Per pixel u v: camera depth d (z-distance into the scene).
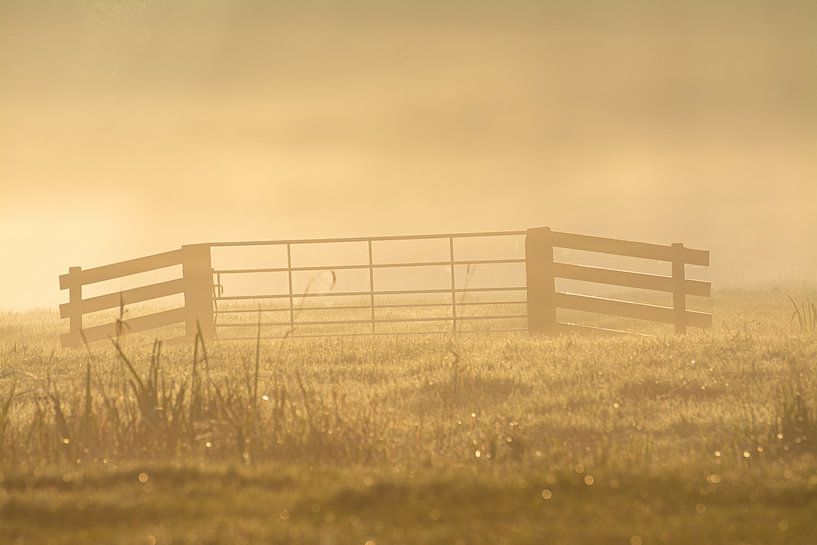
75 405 28.42
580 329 48.00
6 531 17.56
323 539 16.72
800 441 25.72
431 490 19.47
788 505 18.88
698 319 47.69
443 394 31.97
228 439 24.72
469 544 16.56
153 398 27.20
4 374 39.12
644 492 19.44
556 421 28.89
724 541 16.75
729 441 26.22
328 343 44.03
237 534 17.02
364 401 31.20
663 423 28.70
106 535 17.23
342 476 20.81
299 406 29.27
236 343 45.56
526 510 18.34
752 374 34.19
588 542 16.62
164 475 20.89
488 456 24.44
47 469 22.00
